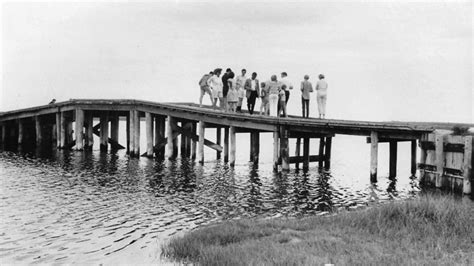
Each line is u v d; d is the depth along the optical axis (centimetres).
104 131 3947
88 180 2509
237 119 2995
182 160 3481
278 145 2866
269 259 1075
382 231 1280
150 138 3516
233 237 1327
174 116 3353
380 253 1105
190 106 3603
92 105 3738
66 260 1279
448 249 1145
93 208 1875
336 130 2550
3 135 4356
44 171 2803
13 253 1343
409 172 3061
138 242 1438
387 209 1386
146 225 1634
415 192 2228
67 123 4128
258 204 1967
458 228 1266
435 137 2070
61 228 1594
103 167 3005
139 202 1989
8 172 2752
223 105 3238
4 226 1612
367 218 1382
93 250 1364
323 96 2909
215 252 1162
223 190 2272
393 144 2669
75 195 2119
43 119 4400
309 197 2123
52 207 1886
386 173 2989
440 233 1245
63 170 2852
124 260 1260
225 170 2961
